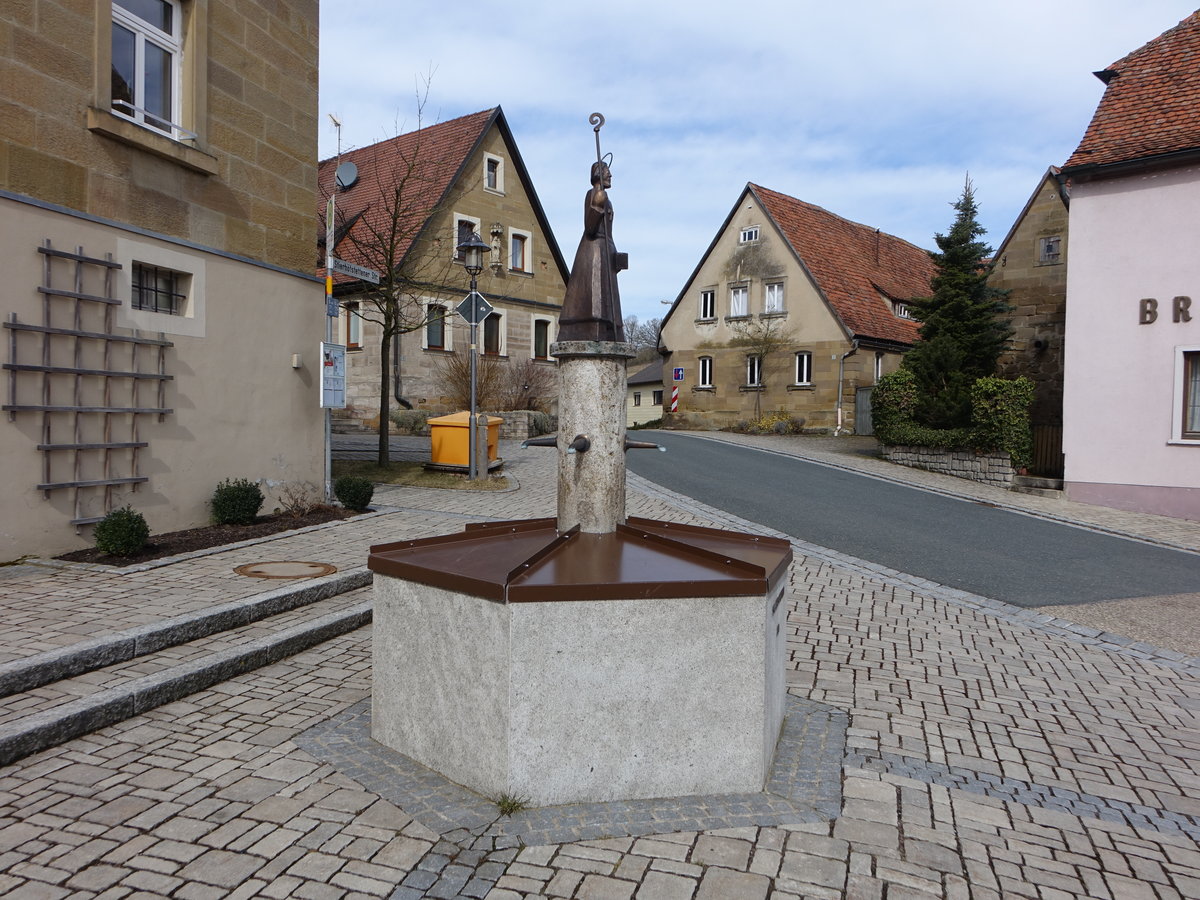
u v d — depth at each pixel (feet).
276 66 32.30
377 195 88.94
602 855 9.97
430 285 57.67
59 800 10.94
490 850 9.99
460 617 11.49
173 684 14.71
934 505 46.11
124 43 26.16
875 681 17.58
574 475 13.99
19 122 22.29
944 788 12.37
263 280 31.45
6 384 21.86
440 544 13.71
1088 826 11.42
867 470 60.54
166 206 27.20
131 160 25.81
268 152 31.94
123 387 25.34
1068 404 51.72
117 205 25.34
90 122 24.18
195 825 10.40
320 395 34.53
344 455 58.80
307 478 34.14
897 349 106.22
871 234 128.77
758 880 9.55
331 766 12.18
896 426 64.23
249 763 12.24
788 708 15.49
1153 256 48.78
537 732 10.99
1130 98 53.16
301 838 10.16
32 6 22.59
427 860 9.73
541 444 14.42
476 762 11.41
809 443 83.66
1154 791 12.74
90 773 11.76
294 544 26.66
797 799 11.64
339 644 18.62
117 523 23.12
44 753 12.35
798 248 104.83
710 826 10.75
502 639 10.87
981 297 68.28
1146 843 11.01
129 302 25.52
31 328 22.35
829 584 27.02
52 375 23.06
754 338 105.50
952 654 19.97
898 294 114.93
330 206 35.47
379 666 12.94
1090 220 50.75
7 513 21.98
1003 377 68.80
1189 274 47.70
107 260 24.73
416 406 85.20
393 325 53.16
